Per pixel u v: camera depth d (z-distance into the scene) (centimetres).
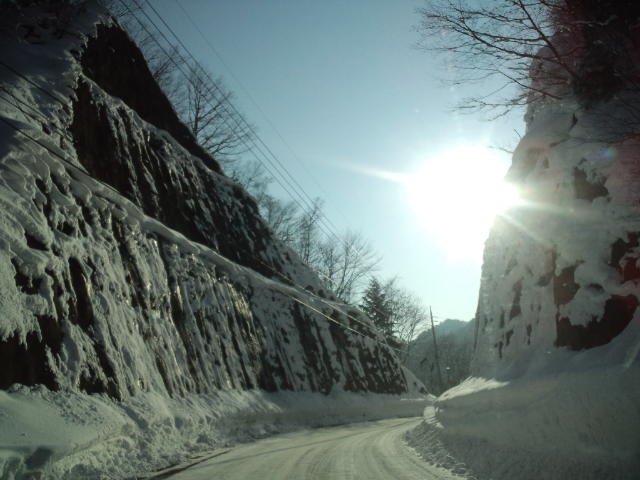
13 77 1505
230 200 3022
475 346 1595
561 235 1112
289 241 5284
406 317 6500
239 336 2267
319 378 2948
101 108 1892
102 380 1154
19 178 1170
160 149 2378
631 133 1023
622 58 1093
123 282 1486
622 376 685
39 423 845
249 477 888
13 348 930
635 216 958
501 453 912
